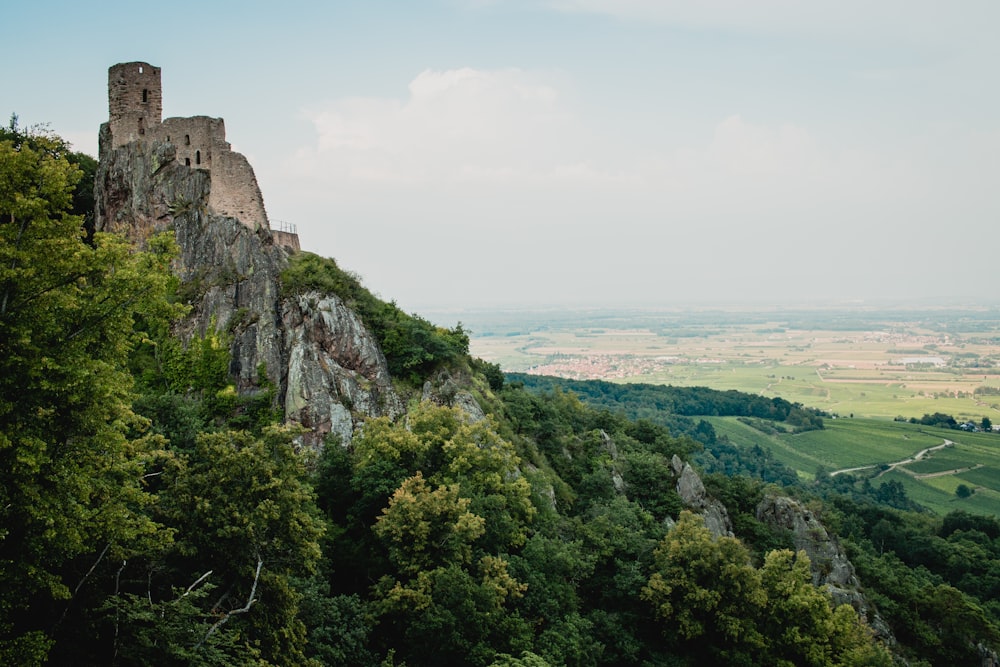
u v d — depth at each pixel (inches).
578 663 2343.8
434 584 2206.0
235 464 1800.0
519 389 4530.0
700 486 4382.4
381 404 3248.0
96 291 1514.5
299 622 1814.7
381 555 2407.7
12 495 1315.2
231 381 3053.6
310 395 3063.5
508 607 2379.4
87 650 1477.6
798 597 2923.2
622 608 2910.9
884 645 3666.3
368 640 2134.6
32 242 1381.6
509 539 2628.0
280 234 3553.2
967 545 5738.2
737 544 2957.7
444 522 2358.5
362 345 3324.3
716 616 2842.0
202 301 3174.2
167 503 1777.8
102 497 1534.2
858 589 4229.8
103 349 1535.4
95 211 3481.8
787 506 4584.2
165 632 1419.8
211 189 3351.4
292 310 3230.8
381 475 2588.6
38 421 1370.6
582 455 4288.9
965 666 3868.1
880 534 5944.9
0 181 1360.7
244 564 1747.0
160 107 3506.4
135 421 1683.1
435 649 2106.3
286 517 1809.8
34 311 1376.7
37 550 1325.0
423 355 3459.6
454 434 2849.4
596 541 3024.1
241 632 1640.0
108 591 1631.4
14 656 1233.4
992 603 4734.3
